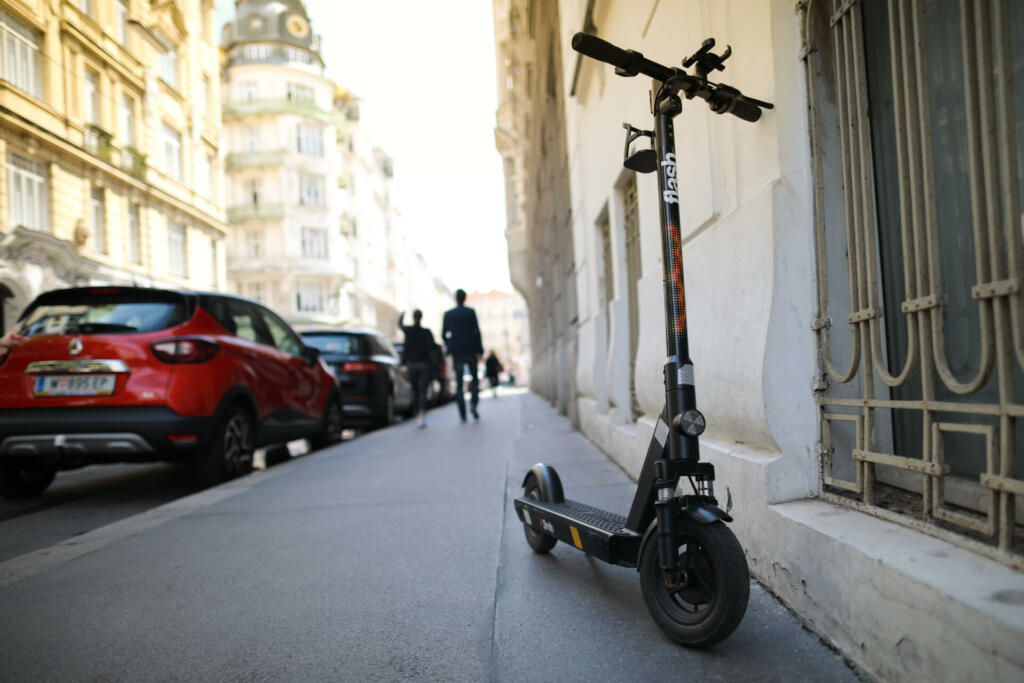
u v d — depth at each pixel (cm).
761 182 251
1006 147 149
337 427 833
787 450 237
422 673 201
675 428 201
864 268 207
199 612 261
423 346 1000
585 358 741
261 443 610
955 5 183
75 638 240
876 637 172
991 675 133
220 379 519
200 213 2527
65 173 1748
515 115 2706
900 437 217
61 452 474
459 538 349
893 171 214
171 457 496
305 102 4300
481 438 790
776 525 227
